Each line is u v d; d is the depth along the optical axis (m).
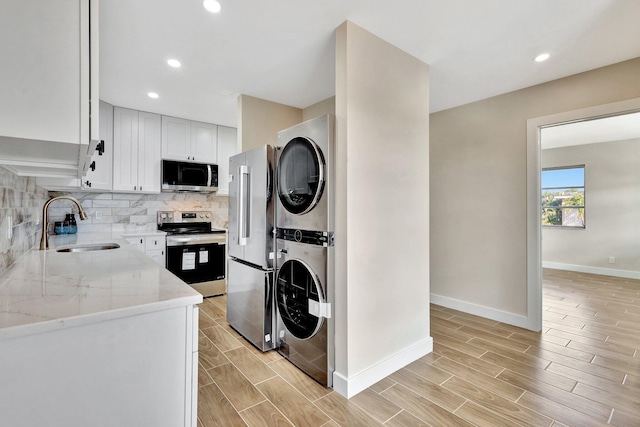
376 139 2.05
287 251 2.29
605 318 3.27
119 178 3.57
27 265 1.52
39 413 0.80
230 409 1.74
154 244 3.59
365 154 1.98
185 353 1.02
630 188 5.24
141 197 4.05
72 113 0.90
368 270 2.00
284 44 2.19
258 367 2.22
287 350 2.32
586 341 2.67
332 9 1.80
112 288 1.11
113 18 1.89
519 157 3.01
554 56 2.35
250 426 1.60
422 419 1.66
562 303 3.81
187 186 4.00
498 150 3.16
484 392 1.91
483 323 3.09
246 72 2.65
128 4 1.75
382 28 1.99
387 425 1.61
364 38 1.99
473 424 1.62
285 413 1.71
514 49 2.25
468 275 3.41
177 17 1.88
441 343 2.62
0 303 0.93
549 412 1.72
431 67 2.53
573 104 2.67
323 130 1.97
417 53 2.30
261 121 3.27
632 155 5.21
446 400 1.83
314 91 3.08
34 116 0.85
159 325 0.97
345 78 1.89
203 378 2.07
